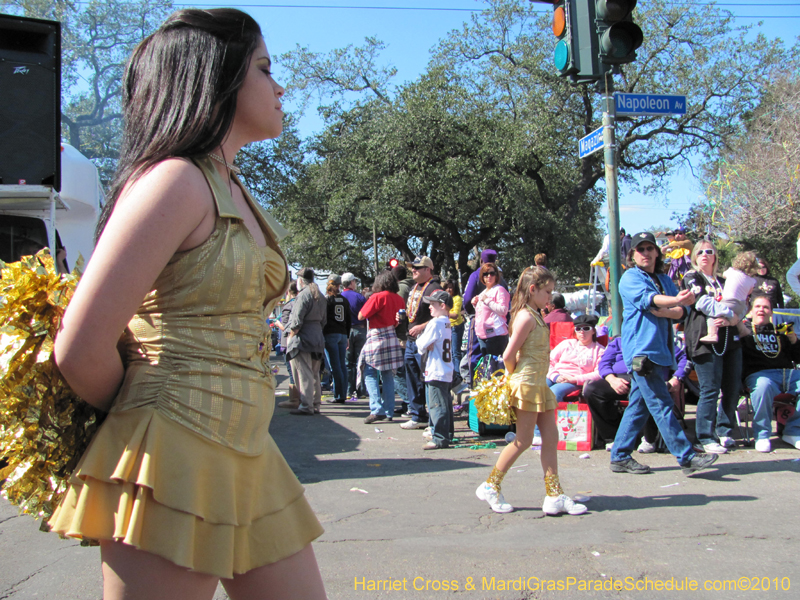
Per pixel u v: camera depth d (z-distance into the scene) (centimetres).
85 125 1540
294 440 669
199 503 118
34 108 638
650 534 368
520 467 538
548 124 2291
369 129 2597
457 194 2344
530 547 349
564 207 2541
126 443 117
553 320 709
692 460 486
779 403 602
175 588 117
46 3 1562
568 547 348
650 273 512
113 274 110
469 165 2370
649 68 2430
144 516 115
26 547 349
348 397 1023
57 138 647
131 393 120
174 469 117
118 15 1579
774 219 1385
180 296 121
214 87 129
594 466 537
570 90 2338
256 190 2947
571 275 2748
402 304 788
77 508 117
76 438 132
